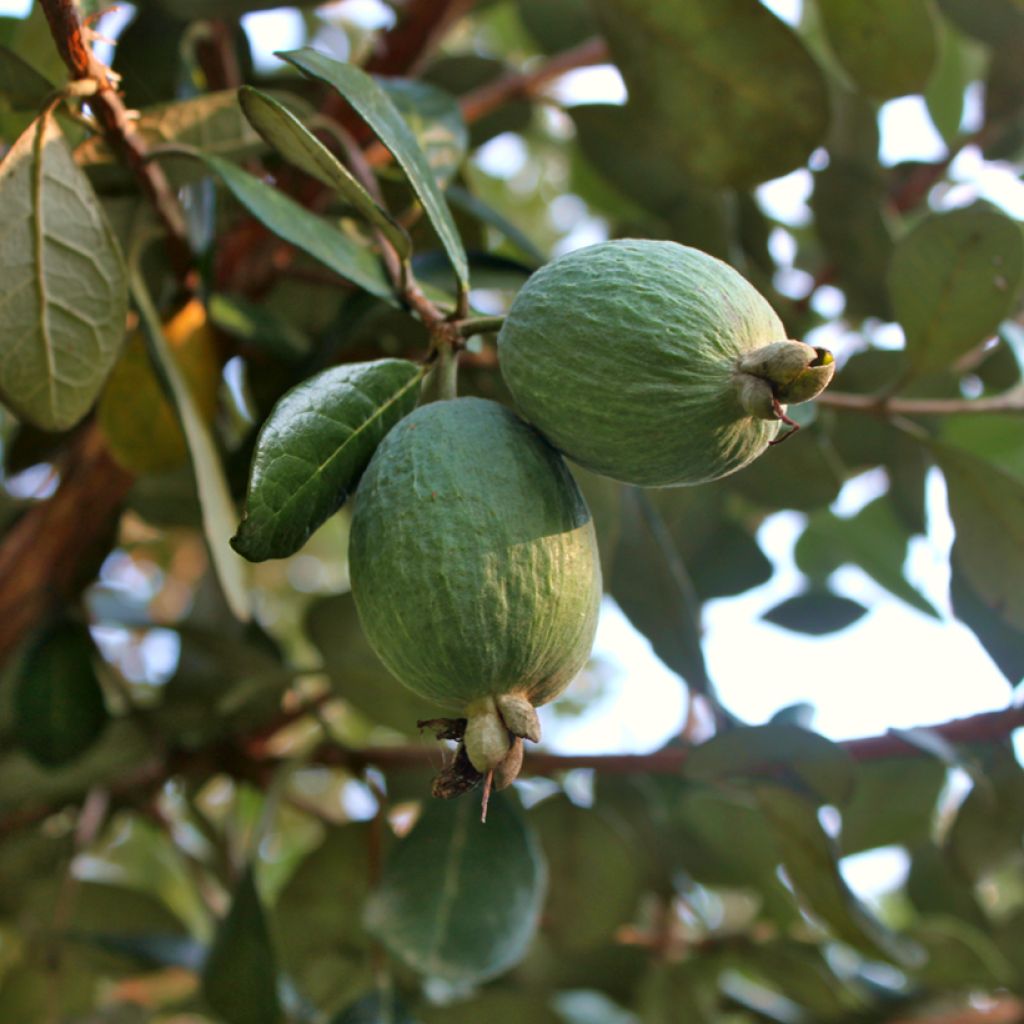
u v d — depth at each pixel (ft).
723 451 0.82
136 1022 1.57
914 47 1.33
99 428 1.22
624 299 0.81
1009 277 1.19
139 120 1.08
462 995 1.46
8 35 1.39
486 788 0.77
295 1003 1.38
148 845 2.10
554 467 0.83
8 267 0.96
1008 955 1.60
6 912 1.54
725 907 2.05
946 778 1.55
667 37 1.25
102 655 1.46
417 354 1.33
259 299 1.38
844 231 1.48
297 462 0.81
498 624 0.78
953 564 1.27
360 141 1.36
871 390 1.46
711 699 1.24
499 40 2.22
